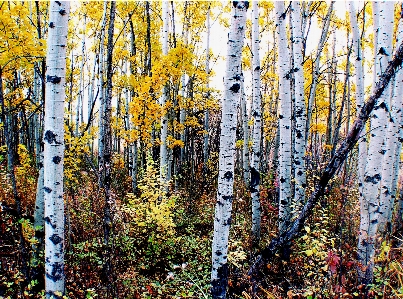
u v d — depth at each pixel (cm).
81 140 675
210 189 1212
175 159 1274
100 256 551
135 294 458
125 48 1325
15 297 411
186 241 687
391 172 525
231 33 341
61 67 320
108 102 422
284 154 588
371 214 421
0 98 429
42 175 494
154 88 845
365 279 409
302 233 527
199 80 1048
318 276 410
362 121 266
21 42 495
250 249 583
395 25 852
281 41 571
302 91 611
